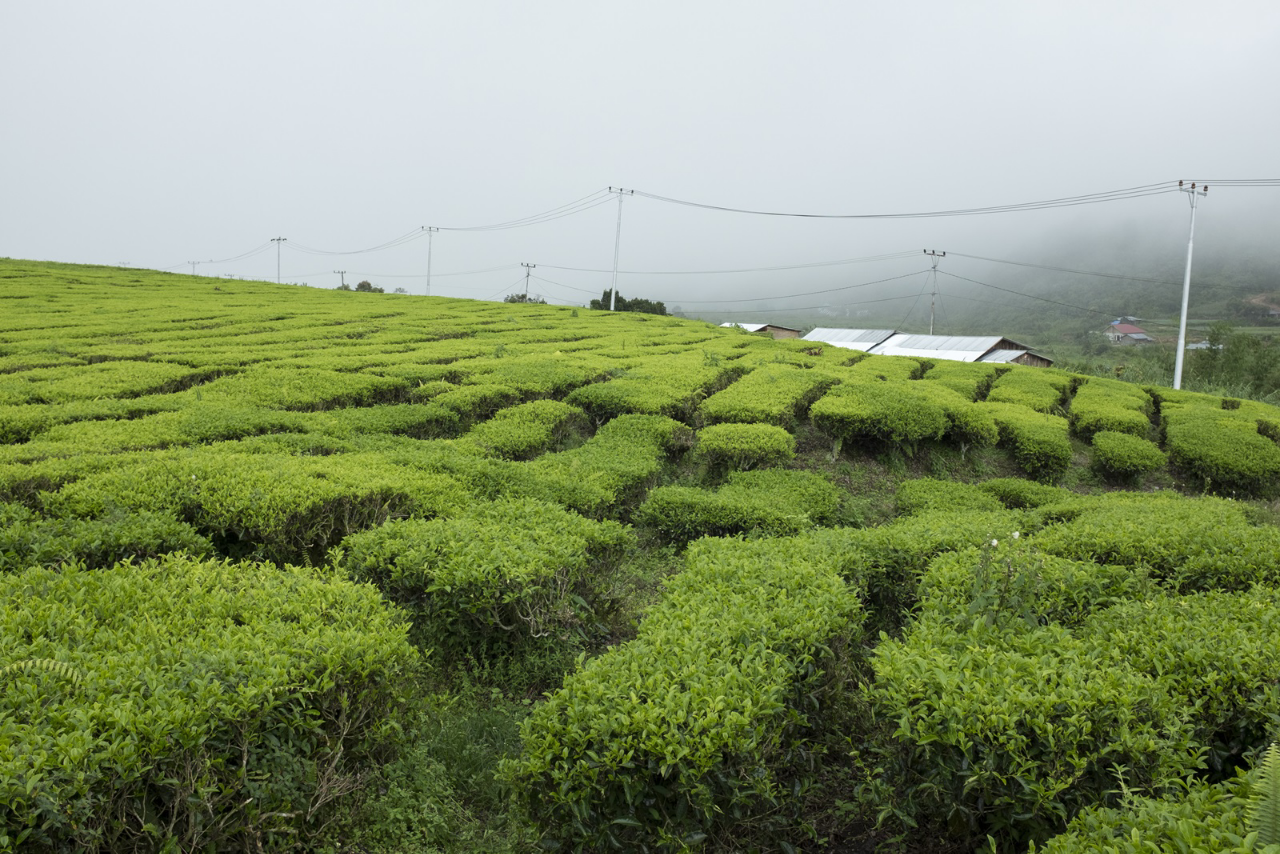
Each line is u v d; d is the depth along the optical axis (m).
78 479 8.38
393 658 4.60
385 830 4.36
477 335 29.92
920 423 16.05
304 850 4.07
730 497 10.27
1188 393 27.11
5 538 6.05
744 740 4.10
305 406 15.05
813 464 15.91
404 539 6.68
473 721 5.48
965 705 4.07
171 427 11.49
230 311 33.06
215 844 3.65
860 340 62.50
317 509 7.77
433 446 11.88
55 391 14.45
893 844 4.48
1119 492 12.79
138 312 31.44
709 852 4.30
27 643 4.27
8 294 35.56
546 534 7.05
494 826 4.55
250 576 5.54
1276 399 37.16
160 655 4.18
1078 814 3.69
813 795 4.96
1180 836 2.90
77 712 3.43
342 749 4.37
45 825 3.04
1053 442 16.33
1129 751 3.92
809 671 5.19
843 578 6.99
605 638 6.96
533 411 14.69
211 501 7.59
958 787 4.11
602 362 21.56
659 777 4.12
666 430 13.95
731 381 21.89
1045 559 6.62
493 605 6.05
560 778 3.96
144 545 6.52
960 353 49.81
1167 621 5.16
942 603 5.94
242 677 3.98
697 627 5.13
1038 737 4.00
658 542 9.98
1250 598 5.73
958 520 9.48
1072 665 4.43
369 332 28.94
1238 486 16.25
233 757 3.83
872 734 5.22
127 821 3.44
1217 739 4.51
